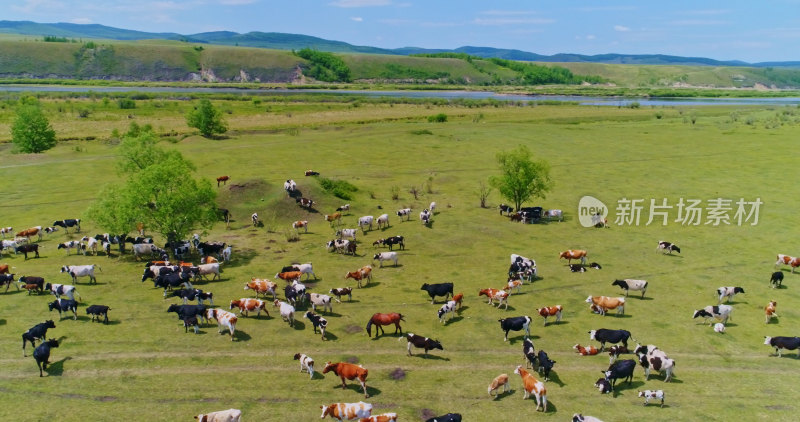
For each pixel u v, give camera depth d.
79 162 70.25
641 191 59.28
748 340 25.62
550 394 20.77
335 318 28.03
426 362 23.39
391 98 176.88
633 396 20.72
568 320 27.89
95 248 39.31
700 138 93.50
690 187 60.75
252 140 91.31
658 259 38.31
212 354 23.89
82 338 25.19
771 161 73.62
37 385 21.03
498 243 42.31
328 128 105.31
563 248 41.16
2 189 57.06
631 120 120.94
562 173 68.75
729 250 40.41
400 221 48.50
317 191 52.56
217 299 30.38
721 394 20.83
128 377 21.80
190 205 38.78
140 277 34.12
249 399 20.30
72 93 165.25
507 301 30.33
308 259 38.12
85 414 19.09
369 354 24.11
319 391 20.97
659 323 27.50
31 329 23.89
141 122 111.19
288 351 24.34
